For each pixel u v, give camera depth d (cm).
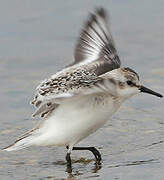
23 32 2028
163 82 1636
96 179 1129
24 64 1812
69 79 1061
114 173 1153
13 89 1653
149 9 2155
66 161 1243
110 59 1260
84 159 1251
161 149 1270
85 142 1336
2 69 1784
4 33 2027
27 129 1421
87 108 1152
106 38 1296
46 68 1769
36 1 2267
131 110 1514
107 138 1355
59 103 1141
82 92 1038
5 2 2250
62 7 2202
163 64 1753
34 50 1902
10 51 1903
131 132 1381
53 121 1181
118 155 1255
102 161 1229
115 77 1157
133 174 1139
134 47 1883
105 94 1139
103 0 2236
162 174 1131
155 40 1919
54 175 1168
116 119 1462
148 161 1206
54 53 1870
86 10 2144
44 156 1277
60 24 2066
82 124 1165
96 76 1096
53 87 1048
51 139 1186
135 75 1175
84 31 1302
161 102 1552
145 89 1195
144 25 2031
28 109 1542
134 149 1282
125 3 2211
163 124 1418
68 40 1953
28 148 1324
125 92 1167
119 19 2084
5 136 1384
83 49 1284
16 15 2145
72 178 1145
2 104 1573
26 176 1168
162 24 2027
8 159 1262
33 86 1659
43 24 2075
